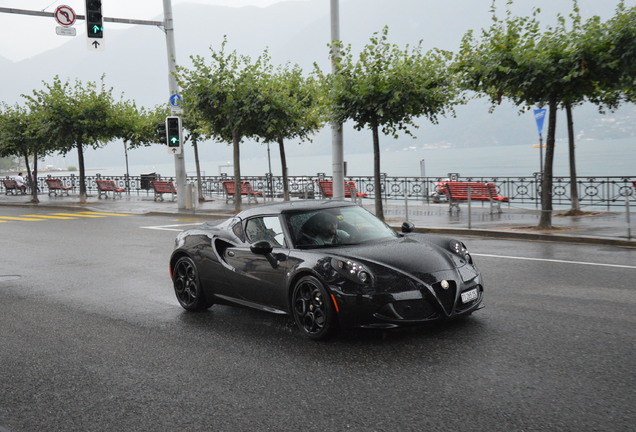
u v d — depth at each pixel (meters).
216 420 4.04
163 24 21.34
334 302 5.46
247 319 6.76
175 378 4.93
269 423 3.95
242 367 5.12
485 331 5.73
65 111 27.36
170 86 21.73
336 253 5.75
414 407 4.07
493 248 11.12
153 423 4.05
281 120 21.12
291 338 5.89
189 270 7.35
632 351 4.99
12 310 7.73
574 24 13.13
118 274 10.02
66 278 9.88
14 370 5.33
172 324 6.71
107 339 6.20
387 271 5.43
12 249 13.73
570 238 11.55
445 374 4.67
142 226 17.59
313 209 6.54
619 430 3.58
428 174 120.06
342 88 15.77
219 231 7.09
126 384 4.85
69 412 4.32
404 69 15.25
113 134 28.80
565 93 12.90
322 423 3.90
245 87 20.55
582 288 7.43
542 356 4.97
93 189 41.88
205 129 22.16
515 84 13.13
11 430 4.04
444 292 5.46
